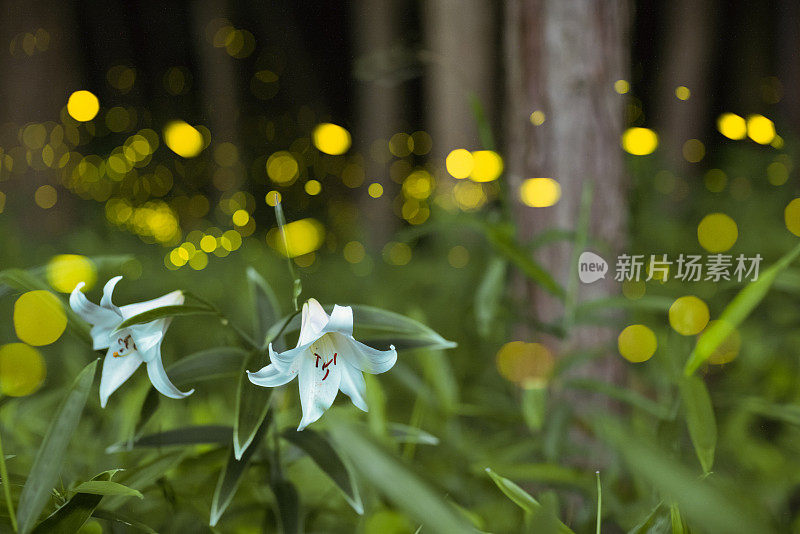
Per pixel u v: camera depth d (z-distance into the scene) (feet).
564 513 4.48
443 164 13.41
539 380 4.63
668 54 16.56
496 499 4.57
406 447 4.23
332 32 22.68
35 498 2.85
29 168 14.08
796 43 11.74
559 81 5.11
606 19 5.09
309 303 2.98
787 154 10.71
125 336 3.07
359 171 17.80
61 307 3.22
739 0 17.60
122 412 4.16
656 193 11.77
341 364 2.88
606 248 4.98
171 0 20.39
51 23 14.28
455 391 4.77
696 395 3.35
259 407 3.08
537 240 4.80
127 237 14.44
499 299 5.10
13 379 4.66
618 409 5.31
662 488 2.64
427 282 11.17
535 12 5.16
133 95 19.83
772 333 6.73
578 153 5.14
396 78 5.40
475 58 13.11
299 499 3.46
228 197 16.66
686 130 16.24
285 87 21.95
